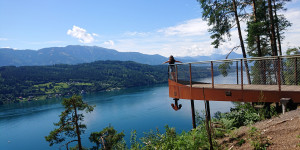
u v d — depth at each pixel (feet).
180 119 222.28
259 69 30.14
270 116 23.30
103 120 292.81
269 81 29.12
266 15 53.72
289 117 16.74
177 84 35.42
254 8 51.39
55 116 361.71
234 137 17.17
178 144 18.25
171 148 18.88
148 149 21.71
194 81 35.99
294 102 21.40
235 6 53.42
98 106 404.57
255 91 24.30
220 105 143.64
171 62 38.09
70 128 74.59
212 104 160.04
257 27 48.08
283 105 21.26
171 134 21.86
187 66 36.83
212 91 28.55
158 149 19.93
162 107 336.70
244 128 19.35
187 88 32.55
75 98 76.33
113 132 79.82
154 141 22.52
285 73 28.12
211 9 55.26
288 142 12.60
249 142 14.99
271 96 23.03
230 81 32.19
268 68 29.09
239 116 25.90
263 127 17.03
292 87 24.44
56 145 218.59
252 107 27.53
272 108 27.07
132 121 265.54
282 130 14.71
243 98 25.39
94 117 315.78
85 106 78.23
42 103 564.71
